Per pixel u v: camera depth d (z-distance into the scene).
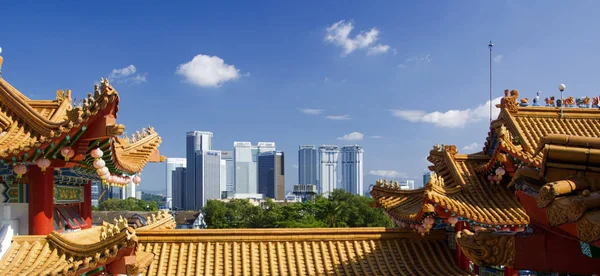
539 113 17.22
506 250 6.84
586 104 17.75
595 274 6.27
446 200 13.60
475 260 7.14
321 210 79.19
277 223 79.50
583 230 5.02
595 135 16.53
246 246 15.17
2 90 11.47
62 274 9.84
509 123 16.53
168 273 14.11
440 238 16.05
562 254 6.40
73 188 14.64
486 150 17.73
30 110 11.31
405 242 15.87
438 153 18.94
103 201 119.81
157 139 16.95
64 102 13.25
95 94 10.25
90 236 14.17
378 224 78.81
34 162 11.02
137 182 14.98
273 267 14.43
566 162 5.82
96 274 10.54
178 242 15.07
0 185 11.77
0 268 10.54
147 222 16.19
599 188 5.42
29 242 11.27
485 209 14.53
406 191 17.52
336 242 15.50
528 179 6.59
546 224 6.33
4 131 11.28
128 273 10.42
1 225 11.41
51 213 12.07
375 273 14.45
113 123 10.66
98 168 11.01
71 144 10.77
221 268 14.40
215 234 15.16
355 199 82.62
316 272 14.36
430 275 14.70
